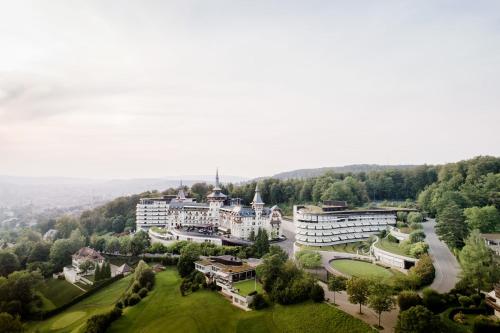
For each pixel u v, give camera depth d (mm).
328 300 143375
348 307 136375
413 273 150625
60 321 178750
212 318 152250
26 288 194250
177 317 156875
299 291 147500
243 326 142750
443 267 165375
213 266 195125
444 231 187625
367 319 125188
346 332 120750
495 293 122688
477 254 136875
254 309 153750
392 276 163000
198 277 188875
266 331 136500
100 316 157125
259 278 182250
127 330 154250
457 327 111812
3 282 194625
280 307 149000
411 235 198000
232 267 192625
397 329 110000
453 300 127250
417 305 112375
